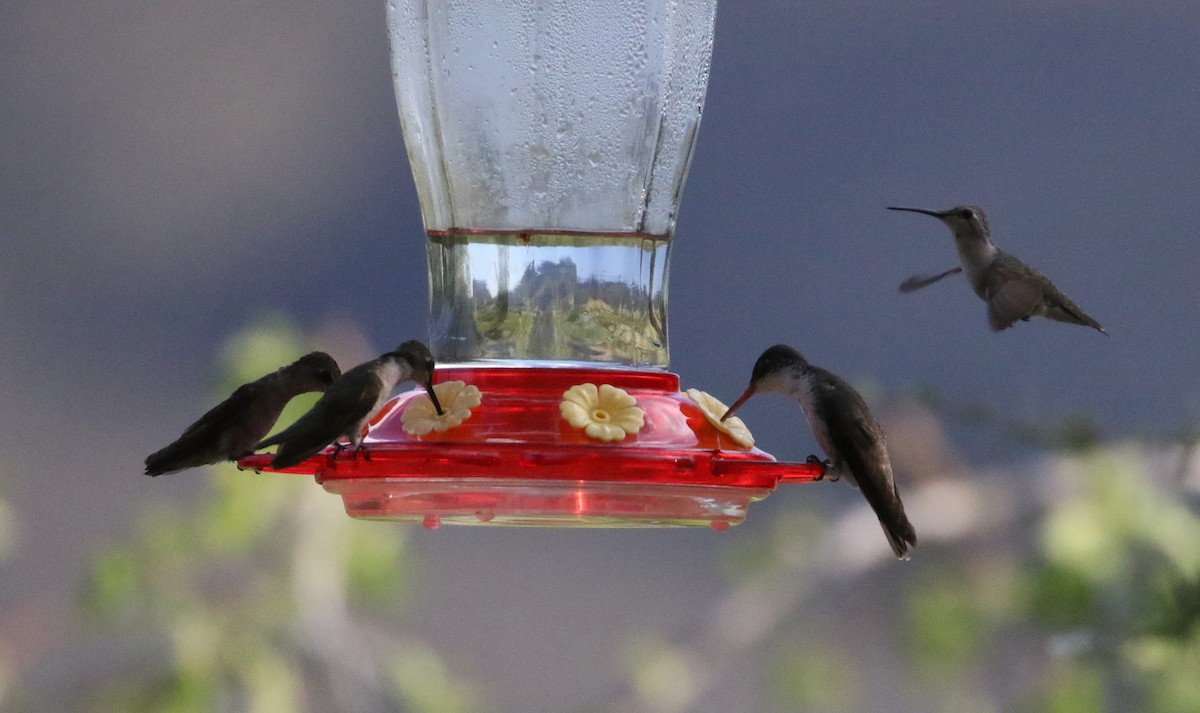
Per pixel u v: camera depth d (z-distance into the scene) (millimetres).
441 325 9766
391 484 8594
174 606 13172
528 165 9742
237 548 13211
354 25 29984
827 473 9898
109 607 13195
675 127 9969
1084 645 11969
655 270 9914
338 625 13430
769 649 14414
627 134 9828
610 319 9727
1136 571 12297
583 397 8617
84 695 13594
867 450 9750
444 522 9164
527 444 8383
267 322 13414
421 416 8672
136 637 13258
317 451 8641
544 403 8617
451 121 9758
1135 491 12242
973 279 11398
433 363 9219
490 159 9742
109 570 13195
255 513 13195
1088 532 12195
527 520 8891
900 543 9695
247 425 10234
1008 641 13516
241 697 13172
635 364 9766
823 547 14492
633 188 9828
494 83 9766
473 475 8336
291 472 9531
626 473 8375
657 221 9922
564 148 9766
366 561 13461
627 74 9844
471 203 9750
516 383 8820
